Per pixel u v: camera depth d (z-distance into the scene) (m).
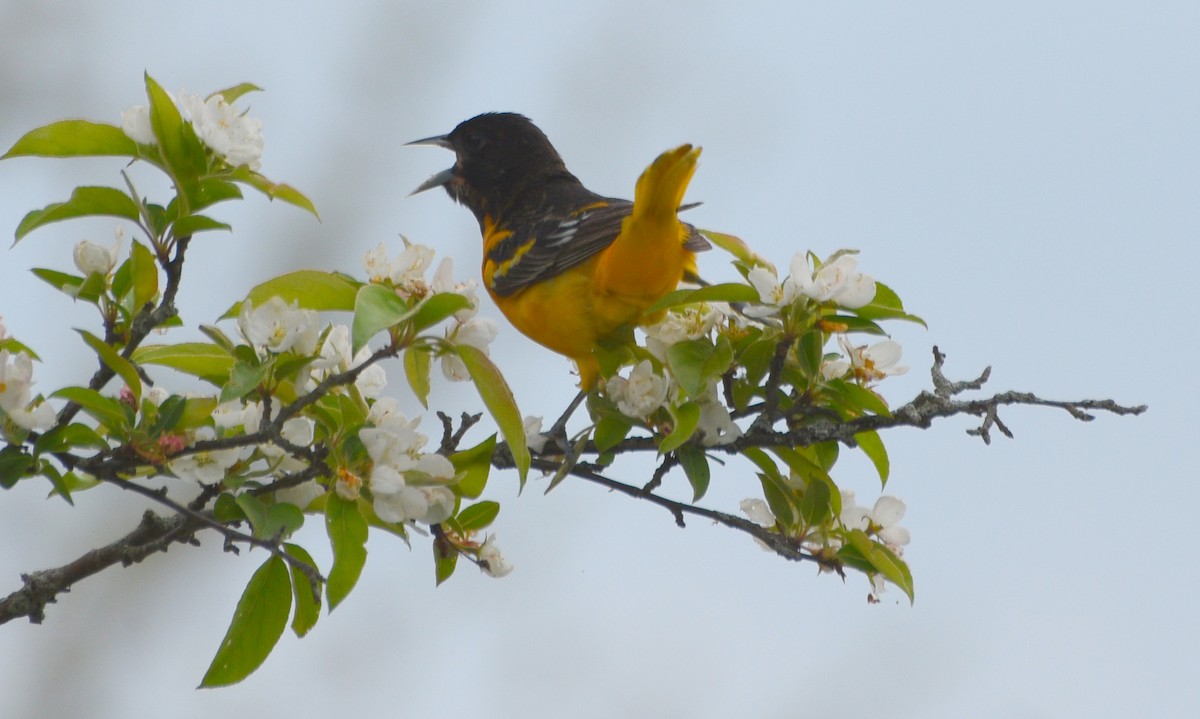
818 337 7.95
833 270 7.60
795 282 7.61
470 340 7.18
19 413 6.47
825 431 7.91
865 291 7.58
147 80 6.82
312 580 6.27
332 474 6.71
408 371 7.95
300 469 7.02
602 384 9.06
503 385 6.86
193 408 6.80
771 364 8.08
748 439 7.96
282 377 6.66
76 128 6.95
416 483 6.84
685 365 7.73
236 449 6.99
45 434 6.57
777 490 8.11
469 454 7.49
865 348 8.30
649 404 7.87
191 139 6.93
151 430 6.65
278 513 6.48
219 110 7.16
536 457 8.74
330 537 6.50
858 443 8.38
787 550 8.04
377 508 6.62
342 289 7.07
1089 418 7.62
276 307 6.62
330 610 6.36
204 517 6.45
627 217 9.23
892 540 8.22
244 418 7.13
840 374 8.21
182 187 7.00
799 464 8.03
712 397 7.98
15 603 6.88
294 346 6.62
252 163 7.19
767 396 7.95
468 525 7.87
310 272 7.02
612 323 9.83
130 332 7.26
